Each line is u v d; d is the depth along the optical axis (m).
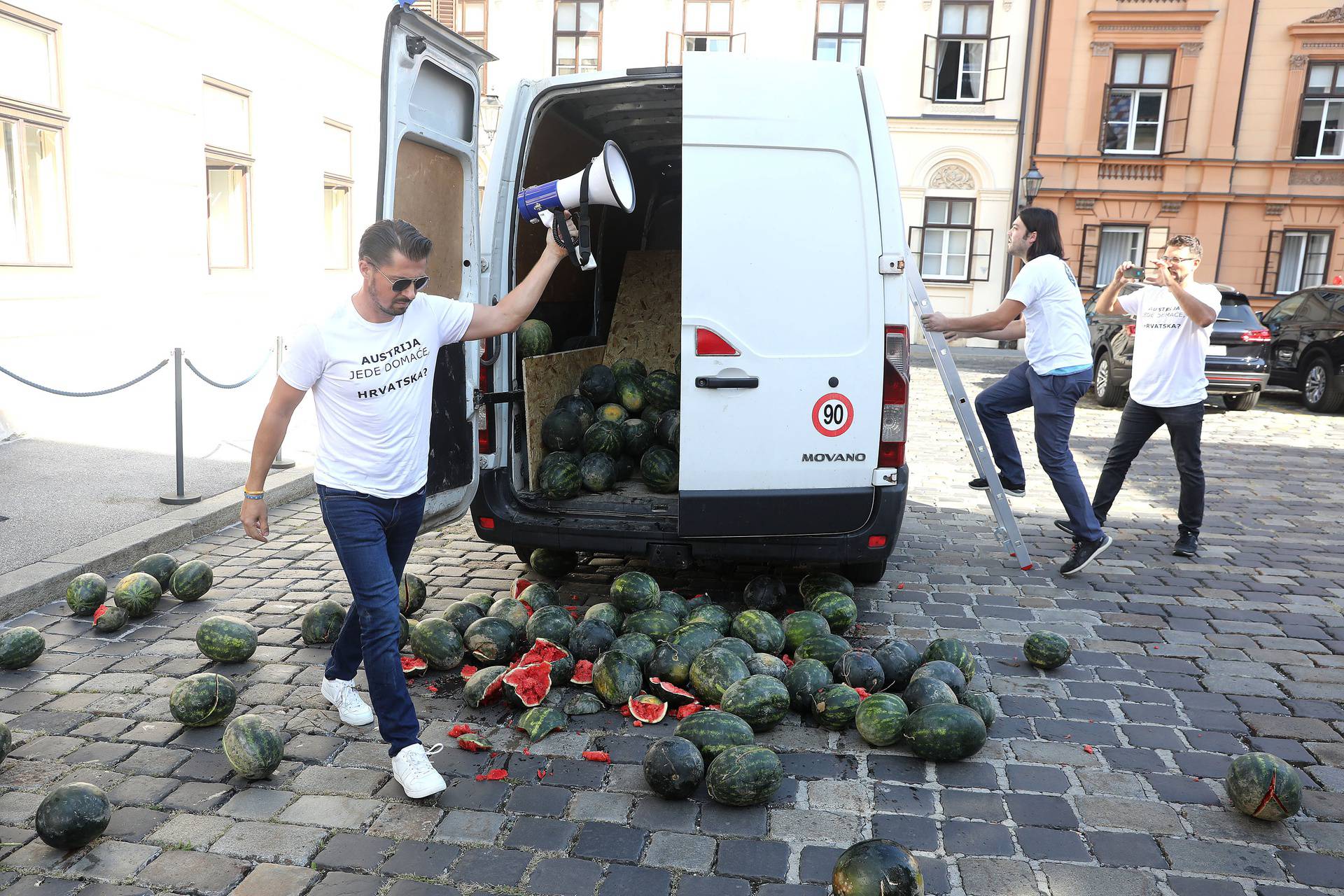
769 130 4.68
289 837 3.32
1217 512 8.52
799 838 3.35
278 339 8.65
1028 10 26.14
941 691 4.16
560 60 26.53
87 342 10.12
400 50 4.24
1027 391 6.64
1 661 4.56
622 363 6.97
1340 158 25.92
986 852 3.28
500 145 5.35
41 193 9.55
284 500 8.03
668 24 26.25
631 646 4.59
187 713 4.03
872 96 4.73
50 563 5.81
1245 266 26.81
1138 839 3.37
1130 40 25.98
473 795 3.60
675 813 3.51
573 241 3.84
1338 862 3.25
